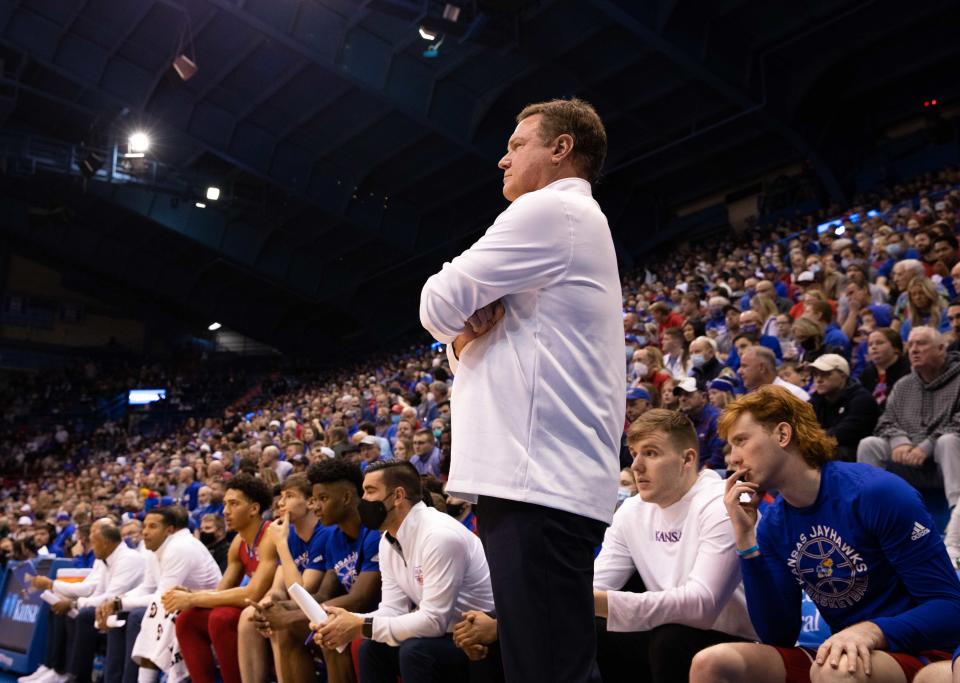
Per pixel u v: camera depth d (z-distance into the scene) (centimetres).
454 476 167
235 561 496
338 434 986
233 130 2153
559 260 170
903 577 218
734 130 2005
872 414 482
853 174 1984
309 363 3303
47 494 1866
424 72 1878
